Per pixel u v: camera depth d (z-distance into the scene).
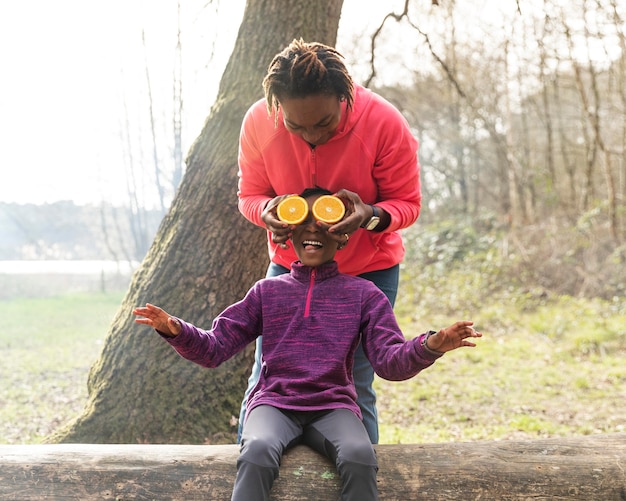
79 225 21.31
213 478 2.24
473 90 15.73
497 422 6.14
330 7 4.14
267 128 2.60
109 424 3.72
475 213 17.47
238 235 3.85
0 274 18.30
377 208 2.52
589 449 2.34
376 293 2.38
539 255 12.30
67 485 2.26
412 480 2.22
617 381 7.33
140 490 2.23
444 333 1.91
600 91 15.84
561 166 18.58
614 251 11.91
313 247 2.40
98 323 11.97
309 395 2.20
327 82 2.17
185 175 4.01
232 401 3.82
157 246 4.00
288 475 2.16
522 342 9.23
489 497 2.21
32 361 8.77
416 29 5.27
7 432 5.77
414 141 2.67
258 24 4.05
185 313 3.79
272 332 2.38
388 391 7.31
